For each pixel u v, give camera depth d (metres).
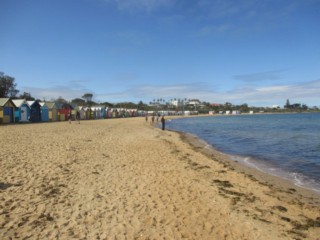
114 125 50.62
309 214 8.82
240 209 8.84
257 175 14.44
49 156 14.73
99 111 91.94
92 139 24.38
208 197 9.81
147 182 11.12
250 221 7.89
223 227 7.36
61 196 8.64
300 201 10.16
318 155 21.22
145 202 8.77
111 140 24.72
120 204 8.41
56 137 24.20
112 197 8.97
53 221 6.87
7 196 8.30
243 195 10.41
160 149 21.17
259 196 10.46
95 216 7.37
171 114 183.25
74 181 10.37
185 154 19.83
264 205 9.43
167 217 7.72
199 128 54.31
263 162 18.39
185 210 8.37
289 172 15.38
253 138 34.12
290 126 58.19
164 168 14.18
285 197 10.55
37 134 26.34
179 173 13.28
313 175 14.63
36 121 52.47
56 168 12.09
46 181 10.06
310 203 9.95
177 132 41.88
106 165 13.70
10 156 14.04
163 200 9.10
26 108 49.34
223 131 46.03
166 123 74.88
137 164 14.63
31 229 6.38
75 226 6.70
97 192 9.32
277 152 22.84
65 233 6.30
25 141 20.36
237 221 7.82
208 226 7.36
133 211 7.94
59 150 16.86
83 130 34.53
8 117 44.69
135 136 30.31
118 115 113.31
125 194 9.38
